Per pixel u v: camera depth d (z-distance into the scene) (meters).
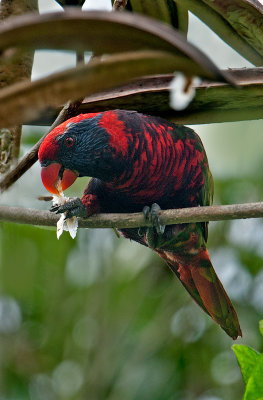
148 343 10.23
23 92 1.95
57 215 5.89
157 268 10.66
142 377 9.90
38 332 11.57
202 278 7.86
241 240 11.08
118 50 1.99
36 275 11.02
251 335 10.41
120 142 6.50
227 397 10.05
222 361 10.34
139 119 6.65
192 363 10.25
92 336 10.65
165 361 10.12
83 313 10.78
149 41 1.94
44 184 6.60
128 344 10.22
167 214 6.09
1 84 4.79
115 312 10.45
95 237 11.11
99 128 6.52
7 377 11.03
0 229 10.00
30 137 10.27
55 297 11.09
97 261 11.00
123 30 1.91
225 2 5.37
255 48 5.83
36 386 11.09
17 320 11.88
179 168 6.85
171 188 6.98
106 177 6.71
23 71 4.84
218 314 7.84
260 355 4.19
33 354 11.33
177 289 10.52
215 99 5.48
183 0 5.52
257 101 5.45
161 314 10.41
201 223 7.47
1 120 2.01
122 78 1.96
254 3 5.33
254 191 10.18
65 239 11.00
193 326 10.51
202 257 7.67
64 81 1.94
